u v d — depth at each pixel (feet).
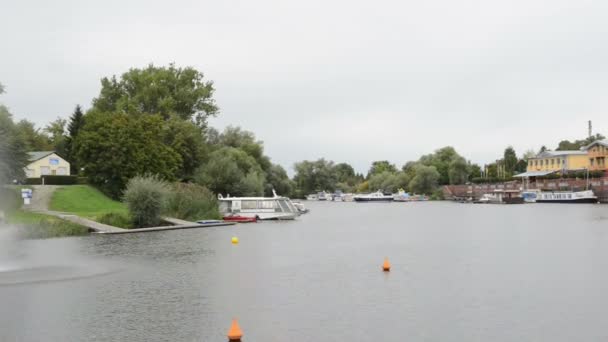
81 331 64.59
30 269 107.76
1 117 209.36
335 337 62.08
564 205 414.41
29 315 71.61
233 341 60.85
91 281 95.81
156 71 371.76
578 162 517.55
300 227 229.45
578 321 68.23
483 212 348.59
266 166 424.87
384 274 103.14
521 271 105.29
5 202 201.05
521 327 65.72
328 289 88.63
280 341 60.75
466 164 632.79
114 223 200.75
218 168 307.17
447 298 81.46
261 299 81.10
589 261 118.21
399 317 70.44
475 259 123.03
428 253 135.23
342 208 463.01
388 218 300.61
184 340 61.16
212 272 106.01
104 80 367.04
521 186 509.76
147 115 305.12
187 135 325.21
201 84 379.96
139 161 268.00
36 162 311.06
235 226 231.50
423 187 639.76
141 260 121.90
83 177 281.33
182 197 241.35
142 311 73.67
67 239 165.89
